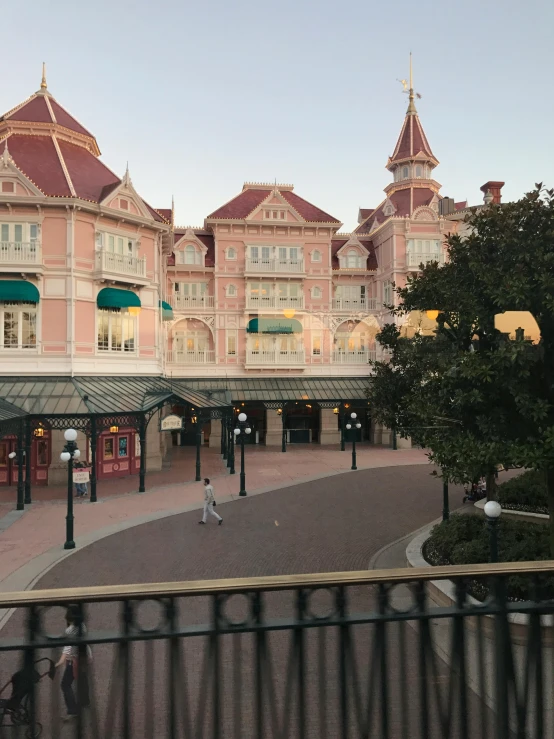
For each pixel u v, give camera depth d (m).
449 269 12.02
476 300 10.76
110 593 3.77
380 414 15.65
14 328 28.67
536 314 10.01
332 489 26.30
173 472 31.33
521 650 8.29
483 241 11.09
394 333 15.56
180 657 4.18
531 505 17.88
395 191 47.62
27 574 14.44
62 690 7.48
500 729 4.31
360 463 34.28
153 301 33.19
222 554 16.08
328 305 43.91
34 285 28.64
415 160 46.59
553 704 6.70
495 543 10.32
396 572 4.16
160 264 36.38
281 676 8.24
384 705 4.26
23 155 30.50
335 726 6.86
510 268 10.30
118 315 31.61
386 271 44.25
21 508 22.27
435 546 13.65
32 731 3.97
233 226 42.78
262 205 42.75
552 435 9.20
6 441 28.14
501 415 10.41
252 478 29.31
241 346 42.59
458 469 10.52
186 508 22.36
